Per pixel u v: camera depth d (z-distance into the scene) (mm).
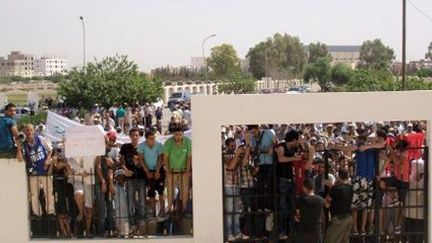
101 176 9781
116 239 9680
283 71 116438
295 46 119812
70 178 9828
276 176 9750
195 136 9406
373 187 9852
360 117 9430
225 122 9375
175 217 9891
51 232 9867
